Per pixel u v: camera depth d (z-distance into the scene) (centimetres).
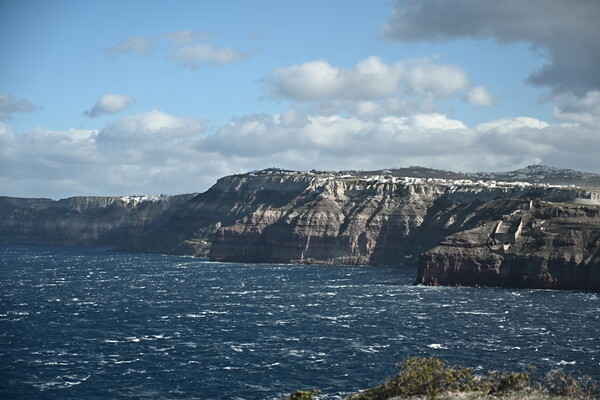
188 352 13788
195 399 10662
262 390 11081
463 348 13788
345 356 13262
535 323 16738
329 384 11344
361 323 16988
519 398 7381
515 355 13100
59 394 10969
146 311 19575
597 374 11575
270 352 13700
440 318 17688
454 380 7525
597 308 19450
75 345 14525
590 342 14312
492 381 7938
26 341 14950
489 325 16488
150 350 14000
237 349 14012
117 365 12744
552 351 13438
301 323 17112
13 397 10800
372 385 11238
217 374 12050
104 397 10806
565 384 8106
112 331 16175
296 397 8300
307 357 13200
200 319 17950
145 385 11438
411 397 7331
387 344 14312
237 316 18438
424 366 7594
